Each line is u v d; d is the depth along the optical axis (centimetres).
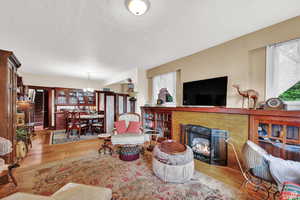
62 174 208
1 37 231
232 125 215
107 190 114
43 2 149
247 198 157
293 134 166
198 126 262
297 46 185
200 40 246
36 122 689
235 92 239
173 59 351
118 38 236
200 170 222
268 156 140
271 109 182
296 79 186
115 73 519
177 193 166
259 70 219
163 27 201
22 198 99
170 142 238
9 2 147
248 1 149
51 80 585
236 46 237
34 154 291
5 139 175
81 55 320
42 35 225
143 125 418
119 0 147
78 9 161
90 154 292
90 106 683
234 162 216
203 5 154
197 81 289
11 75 217
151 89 451
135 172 216
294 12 169
